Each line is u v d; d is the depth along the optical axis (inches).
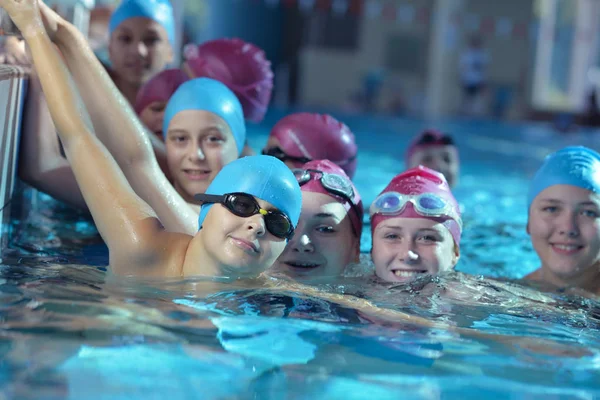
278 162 115.3
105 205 118.3
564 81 793.6
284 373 76.7
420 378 79.0
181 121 152.3
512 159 439.5
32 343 78.4
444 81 776.3
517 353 91.4
